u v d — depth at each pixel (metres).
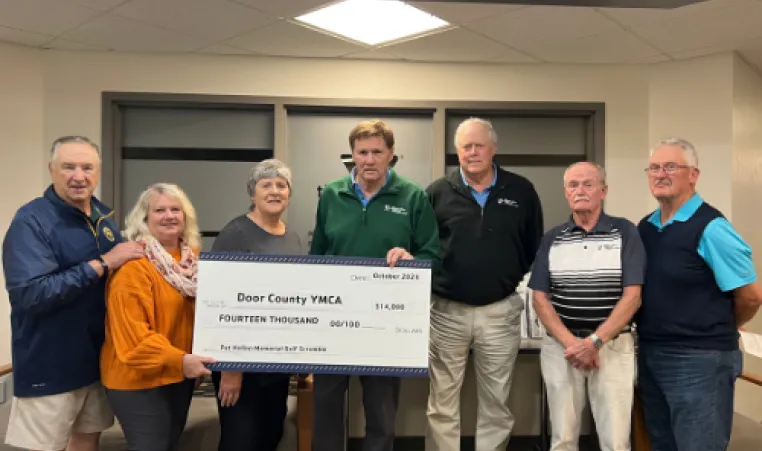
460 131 2.35
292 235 2.24
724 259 1.92
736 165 3.42
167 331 1.94
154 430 1.91
